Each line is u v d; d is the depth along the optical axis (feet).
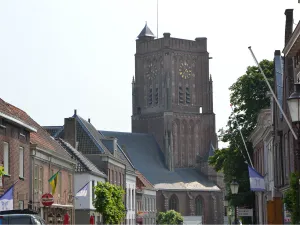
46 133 300.81
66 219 271.49
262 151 305.32
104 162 388.16
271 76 361.30
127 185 457.27
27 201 230.07
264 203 295.07
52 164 271.90
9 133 209.77
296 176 133.39
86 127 403.75
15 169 215.72
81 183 336.29
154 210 641.81
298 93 105.09
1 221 128.36
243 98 360.07
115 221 320.91
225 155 362.94
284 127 232.12
